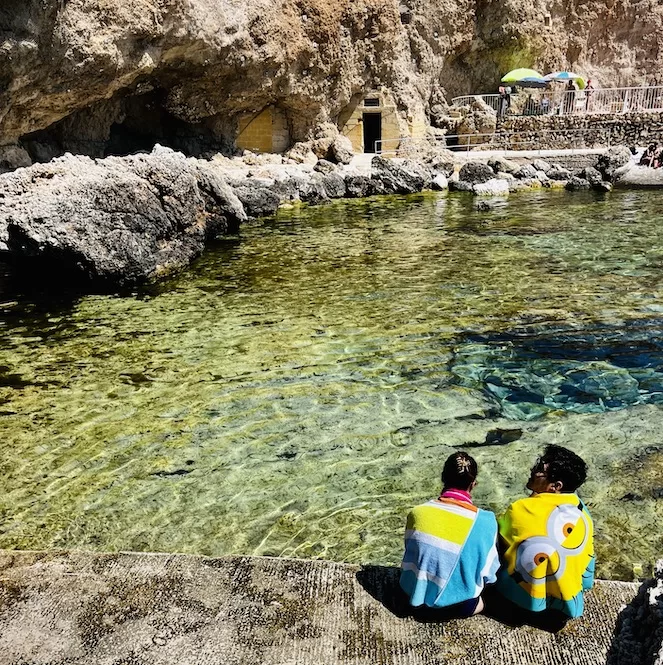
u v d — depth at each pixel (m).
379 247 14.18
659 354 8.06
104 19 16.53
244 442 6.14
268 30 22.89
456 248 13.96
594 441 6.12
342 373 7.56
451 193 24.16
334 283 11.22
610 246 13.88
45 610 3.14
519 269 12.01
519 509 3.15
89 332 8.90
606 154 26.66
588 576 3.13
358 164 27.09
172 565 3.50
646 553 4.59
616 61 37.03
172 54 20.12
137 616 3.11
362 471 5.68
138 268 10.83
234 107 25.08
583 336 8.63
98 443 6.11
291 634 3.02
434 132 31.45
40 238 10.09
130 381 7.39
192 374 7.56
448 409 6.75
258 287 11.01
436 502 3.20
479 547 3.04
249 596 3.27
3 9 13.93
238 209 15.09
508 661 2.88
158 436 6.24
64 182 11.14
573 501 3.15
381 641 2.98
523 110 32.97
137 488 5.42
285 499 5.29
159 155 13.10
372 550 4.66
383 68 29.06
